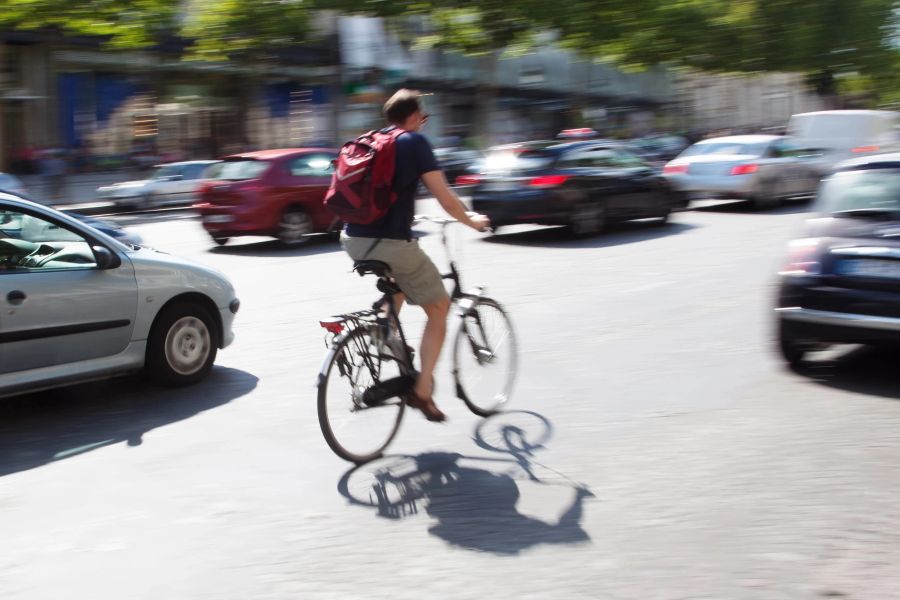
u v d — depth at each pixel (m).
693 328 9.58
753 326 9.58
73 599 4.20
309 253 17.17
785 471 5.54
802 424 6.43
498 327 6.99
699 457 5.82
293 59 45.44
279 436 6.50
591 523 4.86
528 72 64.50
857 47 58.03
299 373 8.27
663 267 13.88
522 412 6.93
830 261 7.39
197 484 5.59
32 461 6.07
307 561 4.51
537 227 20.27
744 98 87.44
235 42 37.16
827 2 56.50
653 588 4.12
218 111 45.88
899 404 6.86
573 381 7.73
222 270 15.19
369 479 5.62
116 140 42.62
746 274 12.92
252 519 5.05
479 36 41.47
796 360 7.92
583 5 42.12
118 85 42.44
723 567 4.31
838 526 4.73
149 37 34.56
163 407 7.28
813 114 27.73
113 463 6.00
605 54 49.38
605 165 18.25
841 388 7.32
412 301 6.08
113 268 7.40
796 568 4.28
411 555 4.55
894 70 61.09
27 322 6.91
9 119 39.25
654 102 78.06
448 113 57.69
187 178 32.69
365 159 5.66
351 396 5.88
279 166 17.89
